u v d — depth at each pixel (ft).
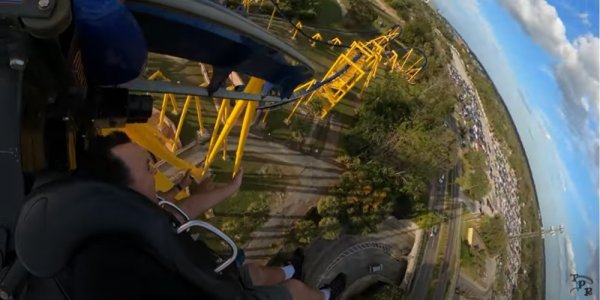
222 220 168.45
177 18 23.82
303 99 199.00
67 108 16.99
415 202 228.43
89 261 12.20
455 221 239.71
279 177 183.52
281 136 189.88
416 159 206.08
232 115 120.06
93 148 17.92
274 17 227.61
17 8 13.12
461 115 286.46
